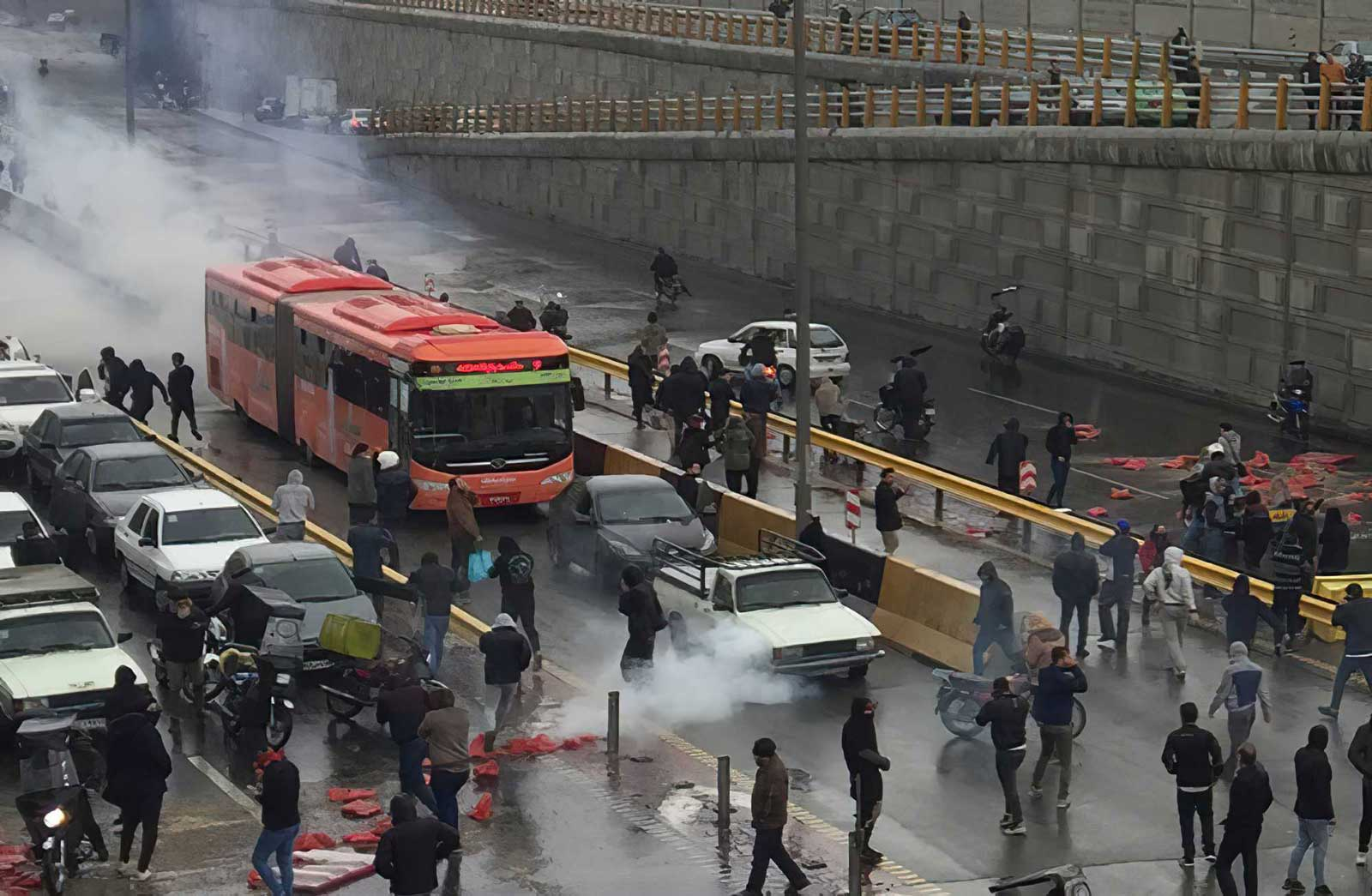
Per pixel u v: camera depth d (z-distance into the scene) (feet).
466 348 136.05
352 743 94.43
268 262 170.60
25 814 76.38
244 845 80.94
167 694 99.91
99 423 139.95
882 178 221.25
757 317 220.84
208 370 175.83
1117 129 185.37
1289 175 167.73
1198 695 102.47
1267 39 221.66
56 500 126.31
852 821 85.15
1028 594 120.67
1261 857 82.69
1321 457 155.63
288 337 155.84
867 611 116.06
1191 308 180.75
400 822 67.10
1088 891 73.00
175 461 130.00
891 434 164.66
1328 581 117.70
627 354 199.21
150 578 113.09
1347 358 164.45
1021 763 86.02
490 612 116.88
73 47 495.41
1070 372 190.90
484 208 310.65
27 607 95.81
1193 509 134.92
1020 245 201.26
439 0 386.11
